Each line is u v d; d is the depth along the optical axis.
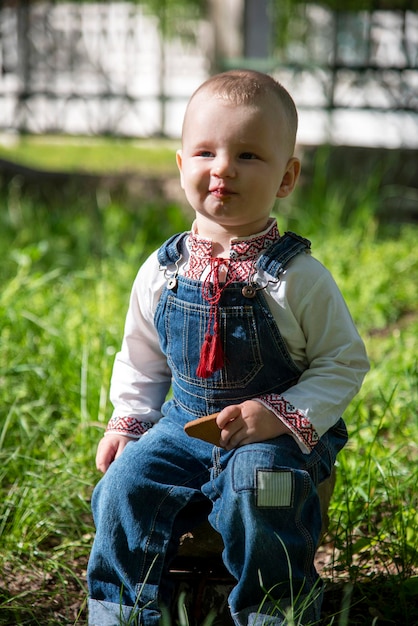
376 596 2.51
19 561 2.67
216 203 2.17
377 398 3.81
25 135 10.85
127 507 2.18
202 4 11.59
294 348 2.21
